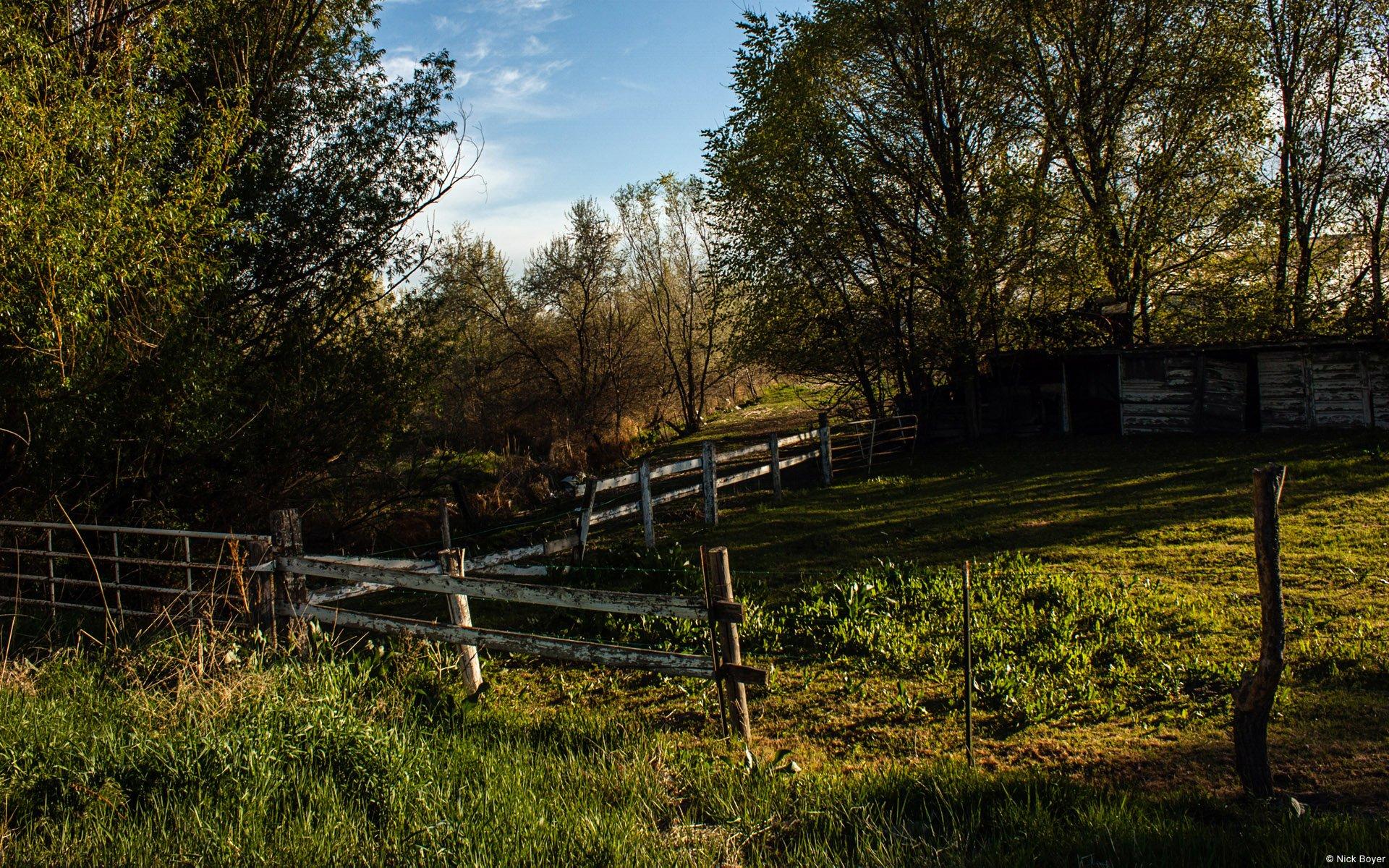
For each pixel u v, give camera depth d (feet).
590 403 118.73
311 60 56.08
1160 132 80.33
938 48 77.92
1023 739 21.21
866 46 78.59
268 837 14.57
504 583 22.52
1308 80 83.76
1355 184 79.25
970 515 50.49
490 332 119.14
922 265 76.07
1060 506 50.39
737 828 15.39
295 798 15.93
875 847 14.58
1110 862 13.60
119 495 41.11
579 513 43.19
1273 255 85.25
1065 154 81.71
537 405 117.60
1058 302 81.61
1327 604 29.58
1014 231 74.18
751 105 77.97
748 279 81.35
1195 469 57.77
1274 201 76.64
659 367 129.70
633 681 26.78
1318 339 66.74
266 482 50.31
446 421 110.11
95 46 40.42
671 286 132.57
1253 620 28.43
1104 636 27.78
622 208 128.06
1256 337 77.82
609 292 120.37
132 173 36.81
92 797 15.61
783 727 22.79
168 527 42.14
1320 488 47.65
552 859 13.82
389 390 53.57
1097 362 78.54
